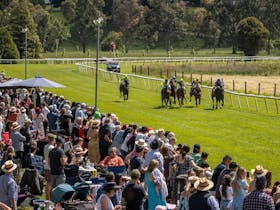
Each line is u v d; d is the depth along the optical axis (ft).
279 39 396.16
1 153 51.67
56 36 417.08
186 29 451.12
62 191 43.88
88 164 51.98
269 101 132.98
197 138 86.48
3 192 39.65
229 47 425.69
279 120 103.65
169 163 48.65
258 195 33.01
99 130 58.95
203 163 45.27
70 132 70.69
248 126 97.25
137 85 164.86
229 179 39.19
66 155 53.26
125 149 56.13
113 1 479.41
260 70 220.84
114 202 40.22
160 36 451.12
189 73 213.05
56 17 495.41
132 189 37.60
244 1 406.00
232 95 142.41
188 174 41.19
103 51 411.34
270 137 87.35
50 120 70.38
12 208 39.65
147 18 444.96
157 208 38.88
